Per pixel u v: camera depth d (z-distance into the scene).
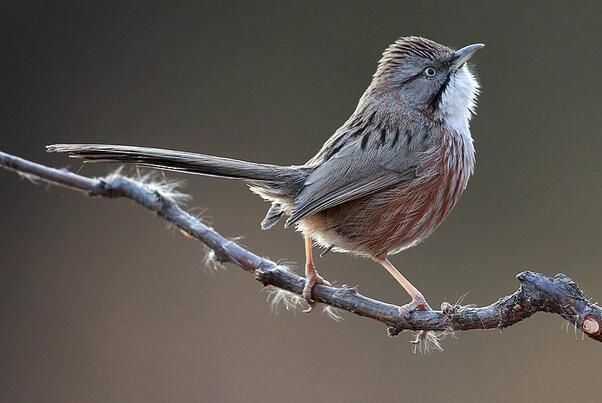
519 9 15.30
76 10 16.05
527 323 12.96
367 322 13.20
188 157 7.04
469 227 14.39
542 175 14.88
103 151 6.67
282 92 15.69
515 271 14.14
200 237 6.53
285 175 7.64
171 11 15.97
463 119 8.23
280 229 14.34
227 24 15.90
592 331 5.52
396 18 15.56
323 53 15.70
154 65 15.95
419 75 8.23
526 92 15.20
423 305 7.54
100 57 16.00
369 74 15.55
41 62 15.98
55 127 15.91
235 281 13.93
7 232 14.84
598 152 14.84
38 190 14.91
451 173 8.05
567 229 14.52
